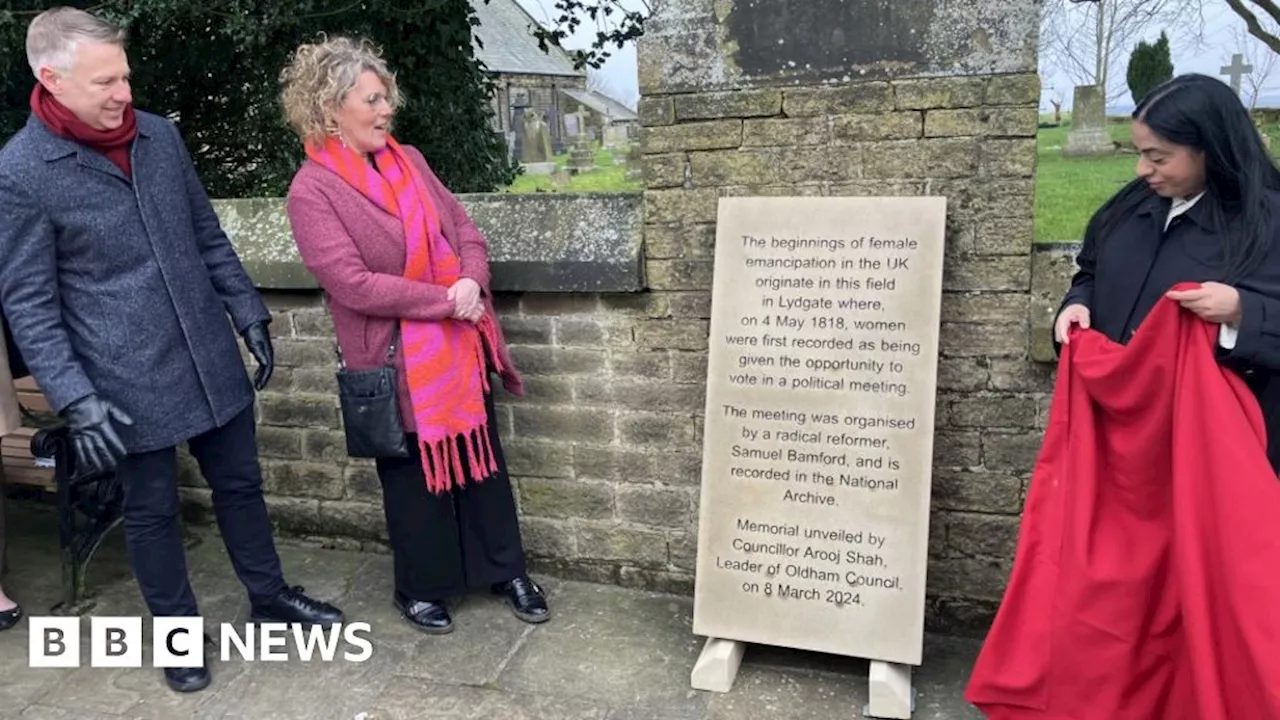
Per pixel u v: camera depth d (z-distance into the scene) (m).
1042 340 2.67
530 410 3.31
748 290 2.79
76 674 3.00
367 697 2.83
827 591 2.75
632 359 3.14
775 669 2.88
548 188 16.70
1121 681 2.16
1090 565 2.14
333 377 3.57
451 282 2.87
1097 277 2.23
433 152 7.20
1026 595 2.25
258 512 3.13
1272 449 2.07
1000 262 2.69
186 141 6.57
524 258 3.10
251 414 3.07
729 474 2.83
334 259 2.72
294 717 2.76
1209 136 1.91
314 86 2.70
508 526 3.19
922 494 2.66
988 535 2.89
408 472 3.03
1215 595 1.95
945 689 2.75
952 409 2.84
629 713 2.70
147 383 2.71
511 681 2.88
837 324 2.71
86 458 2.56
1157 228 2.11
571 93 33.50
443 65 6.91
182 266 2.77
